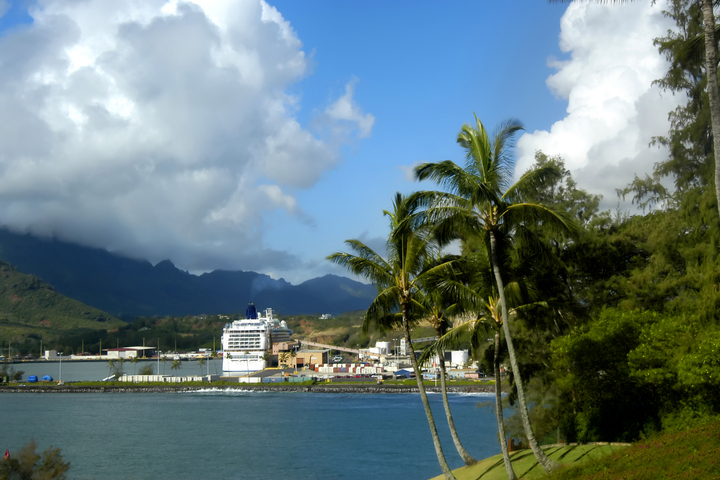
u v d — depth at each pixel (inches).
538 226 1744.6
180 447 3732.8
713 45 958.4
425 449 3464.6
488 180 1180.5
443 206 1171.9
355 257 1332.4
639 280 1652.3
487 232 1198.3
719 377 1058.1
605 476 983.6
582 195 1877.5
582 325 1553.9
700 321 1289.4
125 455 3469.5
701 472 840.3
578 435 1551.4
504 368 2043.6
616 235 1791.3
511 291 1234.0
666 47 1549.0
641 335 1330.0
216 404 6456.7
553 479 1088.2
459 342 1306.6
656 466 945.5
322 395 7347.4
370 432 4185.5
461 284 1259.8
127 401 6958.7
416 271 1334.9
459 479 1413.6
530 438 1189.1
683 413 1195.3
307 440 3914.9
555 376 1649.9
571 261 1818.4
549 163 1893.5
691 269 1498.5
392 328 1477.6
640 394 1375.5
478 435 3853.3
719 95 950.4
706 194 1408.7
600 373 1478.8
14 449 3668.8
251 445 3769.7
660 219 1748.3
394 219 1311.5
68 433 4384.8
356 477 2785.4
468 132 1205.7
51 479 1390.3
